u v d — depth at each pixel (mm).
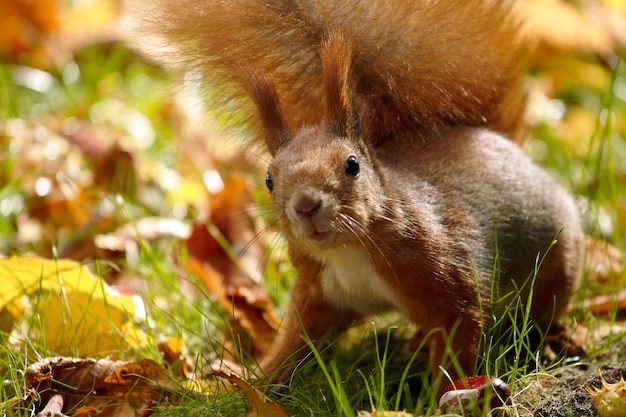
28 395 2230
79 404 2240
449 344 2221
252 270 2365
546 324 2287
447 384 2230
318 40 2287
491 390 2201
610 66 2592
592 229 2391
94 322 2275
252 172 2451
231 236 2383
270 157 2285
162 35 2297
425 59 2287
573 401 2221
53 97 2588
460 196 2258
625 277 2336
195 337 2311
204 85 2297
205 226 2379
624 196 2428
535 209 2275
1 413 2223
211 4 2291
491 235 2258
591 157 2461
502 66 2314
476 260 2248
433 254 2236
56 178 2420
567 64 2600
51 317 2283
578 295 2312
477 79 2301
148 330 2279
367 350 2291
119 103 2535
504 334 2254
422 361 2277
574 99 2615
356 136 2242
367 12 2285
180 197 2443
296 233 2219
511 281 2270
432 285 2236
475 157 2275
